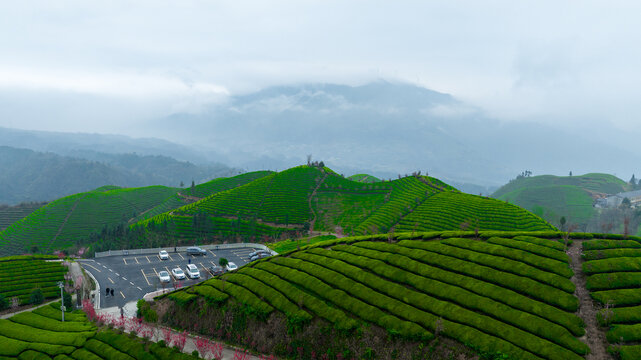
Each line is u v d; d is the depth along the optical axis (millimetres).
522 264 66625
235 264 115000
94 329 69750
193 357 58281
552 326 52562
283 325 64625
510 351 49844
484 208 161750
